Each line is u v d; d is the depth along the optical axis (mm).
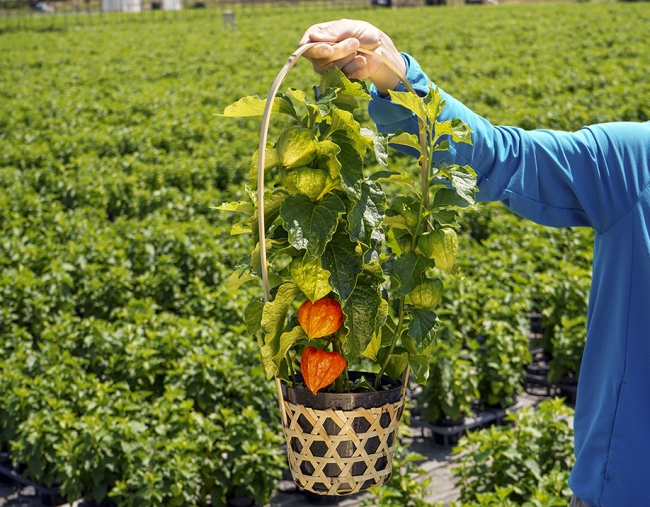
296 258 1985
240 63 31359
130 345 7309
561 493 5266
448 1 66438
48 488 6414
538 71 26078
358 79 2258
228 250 10109
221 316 8391
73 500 5805
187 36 42938
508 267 9344
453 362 7324
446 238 2123
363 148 2066
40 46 39688
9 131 18328
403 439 7668
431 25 42750
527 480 5559
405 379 2240
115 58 34000
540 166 2438
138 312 8258
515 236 10461
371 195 1966
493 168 2418
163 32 45812
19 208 11672
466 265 9508
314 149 1928
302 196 1943
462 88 22422
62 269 9008
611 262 2393
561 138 2461
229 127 17719
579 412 2508
